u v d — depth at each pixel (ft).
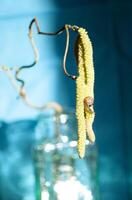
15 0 1.95
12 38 1.95
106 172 1.95
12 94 1.95
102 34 1.95
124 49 1.95
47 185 1.89
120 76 1.95
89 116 1.00
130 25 1.95
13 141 1.95
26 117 1.95
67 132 1.93
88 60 1.01
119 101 1.95
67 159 1.92
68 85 1.95
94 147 1.94
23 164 1.95
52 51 1.95
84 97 1.00
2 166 1.95
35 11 1.95
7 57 1.95
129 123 1.95
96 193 1.91
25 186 1.95
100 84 1.94
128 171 1.95
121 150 1.94
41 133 1.95
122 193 1.94
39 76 1.95
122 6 1.95
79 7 1.95
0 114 1.95
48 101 1.95
